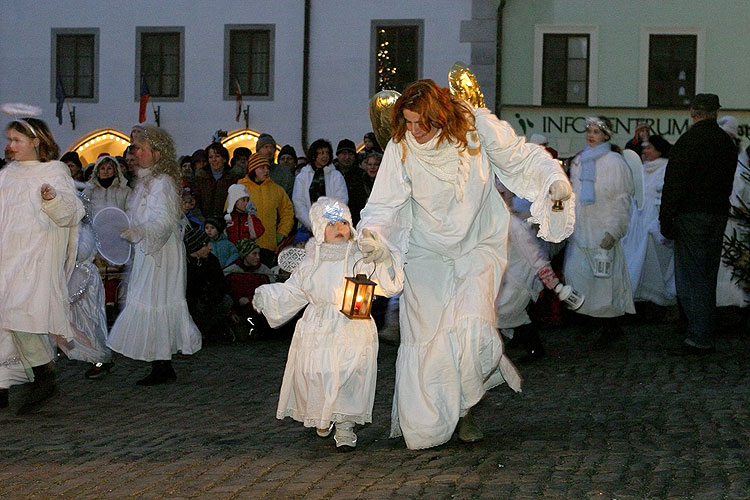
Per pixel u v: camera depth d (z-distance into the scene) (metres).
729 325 13.77
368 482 6.24
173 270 10.40
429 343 7.02
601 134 12.52
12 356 8.76
